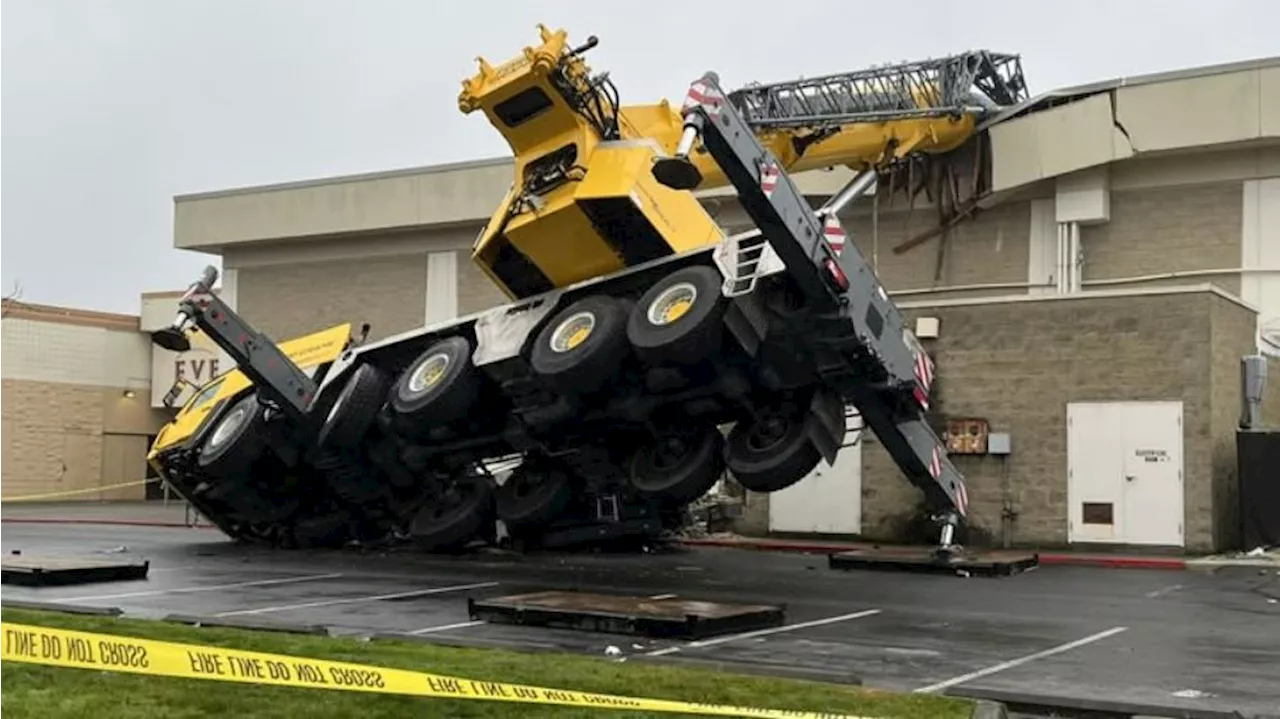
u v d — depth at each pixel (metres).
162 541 21.48
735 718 6.07
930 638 9.76
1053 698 6.95
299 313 34.78
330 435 16.94
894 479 20.58
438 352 15.89
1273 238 22.81
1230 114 22.61
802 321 12.68
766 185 11.52
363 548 19.38
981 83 24.41
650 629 9.63
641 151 15.14
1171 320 18.95
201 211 35.53
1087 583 14.51
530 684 7.07
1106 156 23.47
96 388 39.09
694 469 14.46
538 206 15.37
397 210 32.62
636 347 13.18
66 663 6.01
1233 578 15.27
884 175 25.41
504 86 15.06
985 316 20.17
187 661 6.30
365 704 6.45
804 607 11.79
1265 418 20.86
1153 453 18.91
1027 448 19.75
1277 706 7.06
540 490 16.69
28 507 35.59
